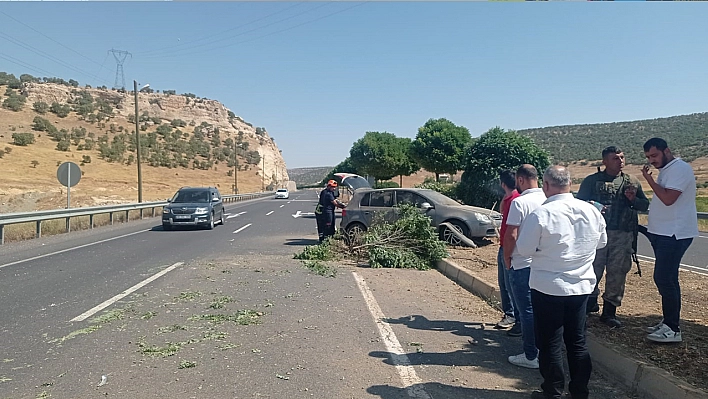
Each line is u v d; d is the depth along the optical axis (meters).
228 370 5.16
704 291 8.13
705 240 16.78
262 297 8.40
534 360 5.35
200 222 20.11
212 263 11.80
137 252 13.59
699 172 39.19
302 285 9.40
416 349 5.88
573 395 4.41
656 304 7.27
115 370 5.14
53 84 108.06
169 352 5.68
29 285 9.22
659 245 5.50
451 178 41.12
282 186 113.06
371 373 5.13
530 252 4.35
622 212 6.08
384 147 56.06
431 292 8.98
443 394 4.65
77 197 37.66
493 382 4.97
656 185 5.45
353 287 9.30
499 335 6.49
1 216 14.93
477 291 8.87
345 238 13.05
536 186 5.37
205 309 7.57
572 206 4.34
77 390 4.65
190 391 4.64
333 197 14.50
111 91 119.94
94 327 6.61
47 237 17.25
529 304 5.33
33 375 5.00
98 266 11.30
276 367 5.26
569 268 4.31
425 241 11.97
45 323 6.79
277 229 20.80
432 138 39.34
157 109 122.06
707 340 5.59
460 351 5.85
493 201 22.06
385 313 7.46
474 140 24.22
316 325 6.79
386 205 14.92
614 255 6.08
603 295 6.21
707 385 4.39
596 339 5.54
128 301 8.03
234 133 127.56
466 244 13.77
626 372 4.88
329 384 4.83
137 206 25.77
